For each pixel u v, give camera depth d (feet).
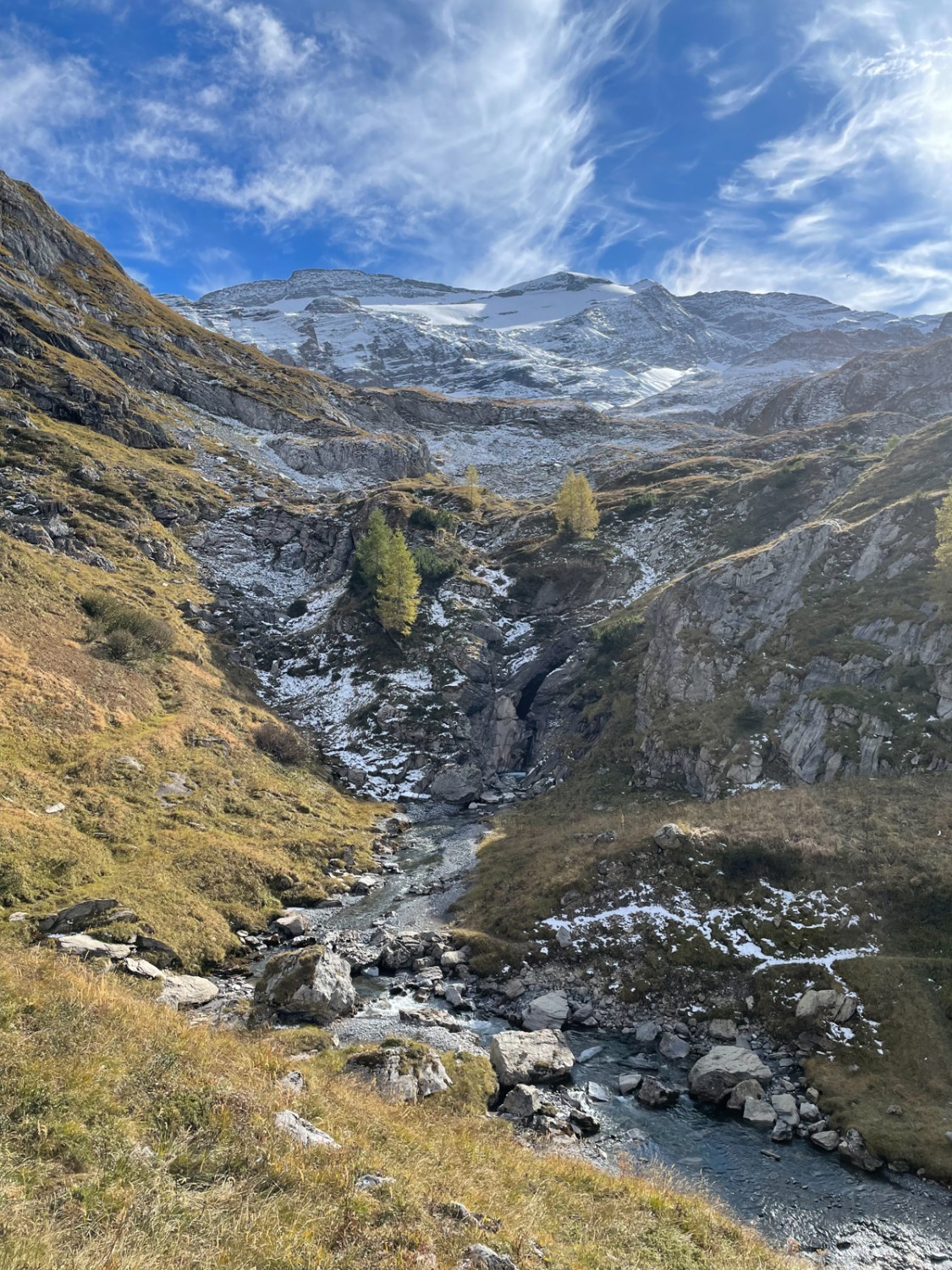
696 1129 75.66
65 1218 30.99
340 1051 77.77
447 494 398.42
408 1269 33.35
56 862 109.81
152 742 161.79
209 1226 33.14
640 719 195.00
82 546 239.71
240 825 151.64
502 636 269.03
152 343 460.96
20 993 52.65
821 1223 61.98
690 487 350.02
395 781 210.18
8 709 141.90
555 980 106.32
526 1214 46.19
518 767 229.25
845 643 168.55
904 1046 85.30
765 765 157.48
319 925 124.57
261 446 438.81
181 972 100.12
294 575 319.06
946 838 112.47
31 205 472.44
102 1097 41.70
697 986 100.42
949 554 160.97
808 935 103.40
